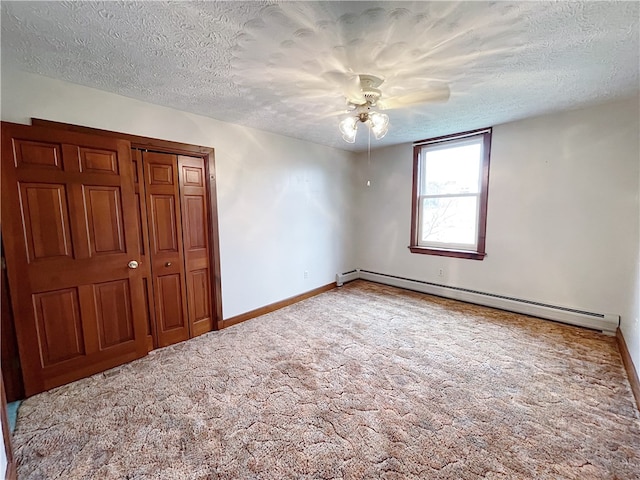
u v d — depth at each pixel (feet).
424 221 14.20
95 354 7.61
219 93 7.81
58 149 6.86
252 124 10.71
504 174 11.32
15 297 6.46
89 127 7.48
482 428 5.58
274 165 12.09
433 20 4.79
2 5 4.26
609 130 9.11
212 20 4.75
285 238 12.81
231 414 6.05
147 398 6.59
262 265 11.91
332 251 15.40
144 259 8.74
